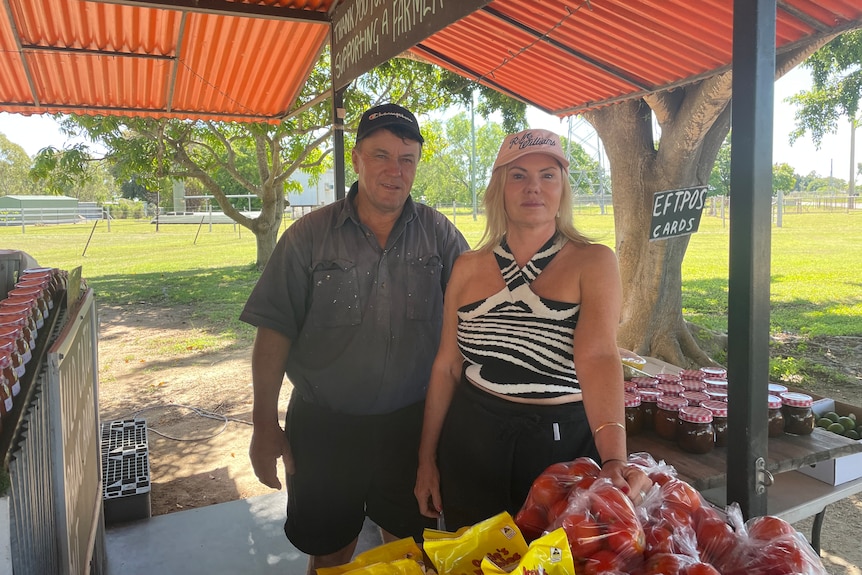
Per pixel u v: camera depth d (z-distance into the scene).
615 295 1.70
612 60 4.47
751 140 1.33
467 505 1.88
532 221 1.74
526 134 1.76
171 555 3.11
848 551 3.46
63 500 1.68
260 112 6.64
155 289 13.23
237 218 14.29
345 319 2.25
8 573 1.16
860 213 29.02
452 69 5.45
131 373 7.11
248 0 4.02
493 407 1.80
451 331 2.02
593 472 1.51
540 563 1.14
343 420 2.34
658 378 2.90
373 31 3.05
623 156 6.55
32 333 1.97
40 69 5.52
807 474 2.55
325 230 2.28
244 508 3.54
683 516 1.36
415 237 2.34
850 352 7.79
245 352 8.05
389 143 2.16
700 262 15.82
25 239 26.08
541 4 3.80
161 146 11.90
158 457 4.75
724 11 3.51
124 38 4.93
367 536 3.30
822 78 9.07
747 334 1.38
